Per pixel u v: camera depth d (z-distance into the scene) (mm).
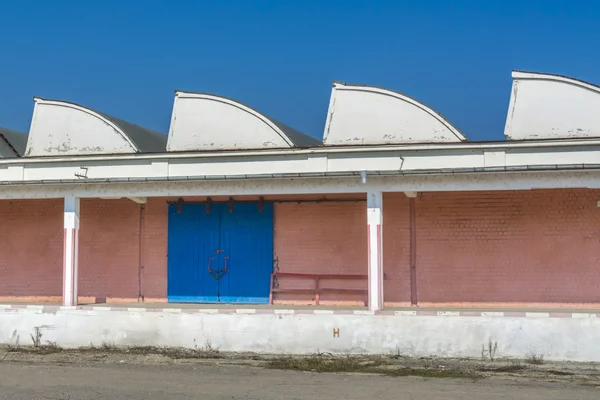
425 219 14883
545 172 12336
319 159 14469
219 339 13336
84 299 16406
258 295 15570
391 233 15008
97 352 13391
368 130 14570
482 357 12195
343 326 12820
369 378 10734
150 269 16172
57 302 16422
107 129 16047
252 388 10031
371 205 13117
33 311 14227
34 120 16500
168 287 16031
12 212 17016
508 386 10047
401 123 14453
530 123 13672
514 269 14422
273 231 15641
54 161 15688
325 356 12703
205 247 15938
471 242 14648
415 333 12516
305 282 15367
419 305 14727
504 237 14508
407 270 14867
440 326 12430
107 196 14414
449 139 14188
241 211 15836
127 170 15414
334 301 15172
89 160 15555
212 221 15953
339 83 14867
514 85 13859
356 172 12859
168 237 16125
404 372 11195
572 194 14258
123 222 16391
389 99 14578
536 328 12078
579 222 14195
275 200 15648
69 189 14492
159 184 14172
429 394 9539
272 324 13133
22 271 16812
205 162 15078
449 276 14680
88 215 16594
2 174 15969
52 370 11602
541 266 14312
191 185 14039
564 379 10555
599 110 13391
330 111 14805
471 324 12320
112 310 13906
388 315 12648
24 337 14180
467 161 13727
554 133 13539
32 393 9836
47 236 16750
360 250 15133
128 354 13125
